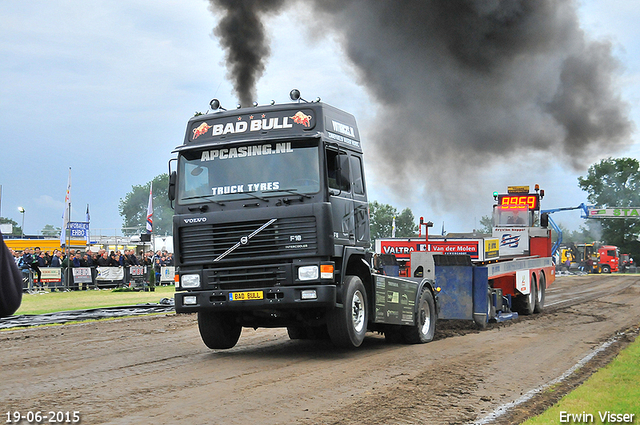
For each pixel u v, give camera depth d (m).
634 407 5.97
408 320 10.98
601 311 17.97
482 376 7.84
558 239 38.88
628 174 82.62
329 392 6.77
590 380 7.34
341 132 9.81
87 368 8.25
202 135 9.63
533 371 8.23
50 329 13.15
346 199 9.48
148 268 28.08
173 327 13.56
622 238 82.88
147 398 6.40
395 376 7.75
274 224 8.83
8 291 2.41
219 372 7.96
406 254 15.72
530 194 22.36
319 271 8.66
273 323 9.79
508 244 19.59
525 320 15.60
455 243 15.30
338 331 9.12
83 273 26.00
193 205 9.22
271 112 9.41
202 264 9.11
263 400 6.35
